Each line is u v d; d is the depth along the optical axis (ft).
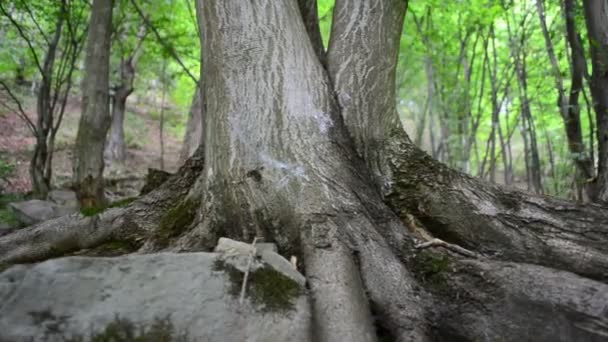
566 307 7.58
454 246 9.30
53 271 7.27
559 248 9.44
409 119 57.57
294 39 10.57
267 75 10.01
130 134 60.03
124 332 6.82
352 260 8.48
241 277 7.47
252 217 9.27
